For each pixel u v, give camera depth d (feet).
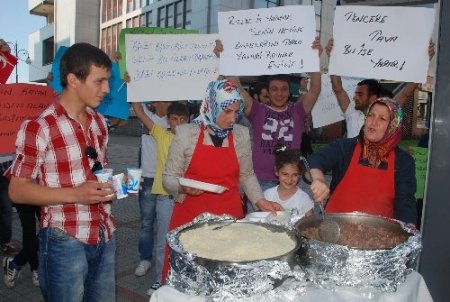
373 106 7.57
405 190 7.54
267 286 4.17
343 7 9.98
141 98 11.29
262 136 11.57
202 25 68.03
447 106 8.65
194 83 11.38
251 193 8.54
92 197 5.78
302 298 4.39
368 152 7.75
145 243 13.62
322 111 14.55
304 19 10.39
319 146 37.37
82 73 6.13
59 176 6.23
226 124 7.93
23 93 10.54
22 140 5.99
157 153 11.82
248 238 5.28
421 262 9.18
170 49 11.31
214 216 6.11
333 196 8.03
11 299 11.74
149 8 94.94
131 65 11.25
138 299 11.93
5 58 11.14
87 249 6.62
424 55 9.52
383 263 4.51
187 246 4.89
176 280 4.50
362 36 9.91
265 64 10.65
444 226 8.89
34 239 12.21
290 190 9.92
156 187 11.65
